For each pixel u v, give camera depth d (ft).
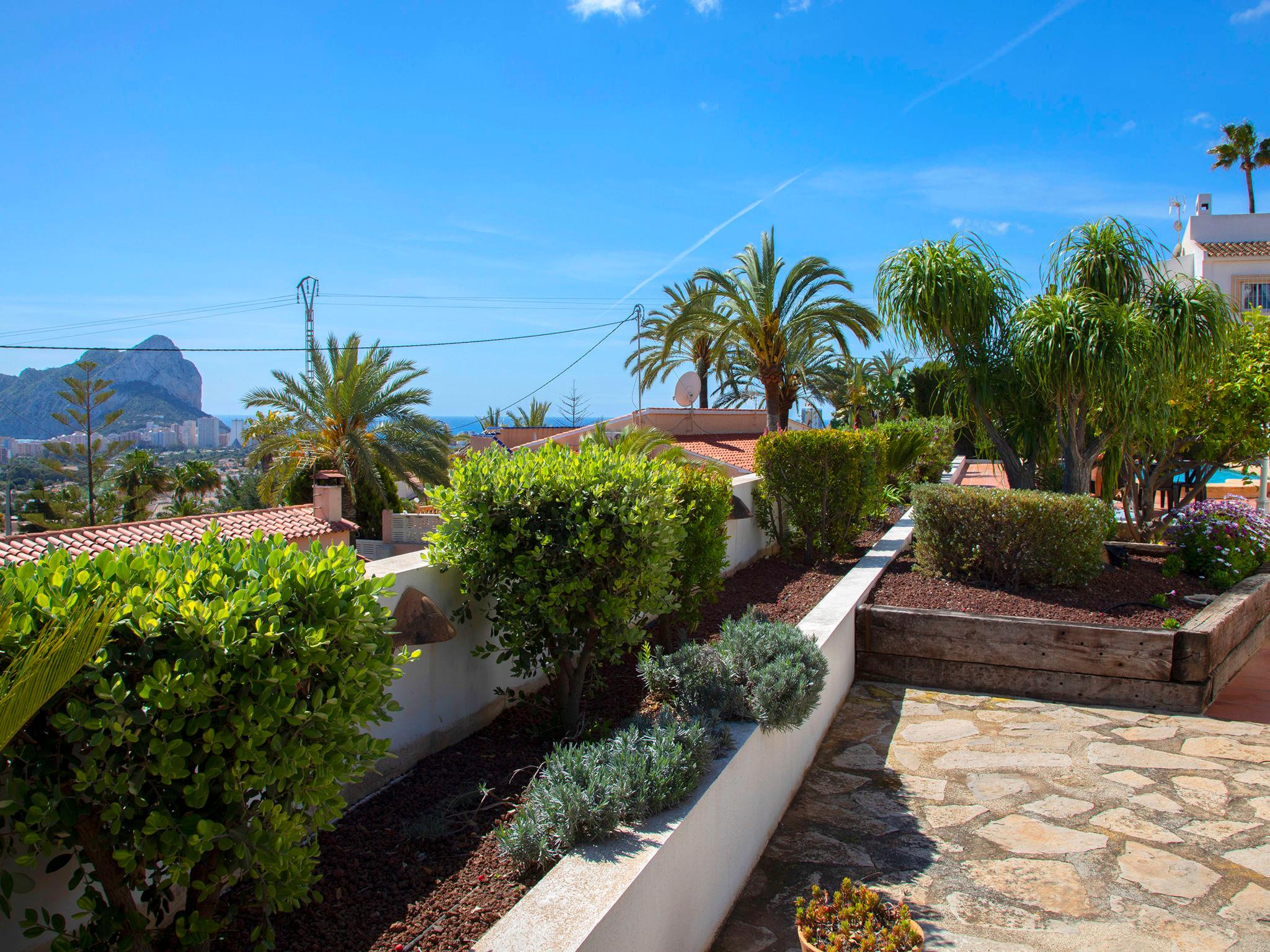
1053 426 32.40
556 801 9.48
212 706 6.98
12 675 5.78
